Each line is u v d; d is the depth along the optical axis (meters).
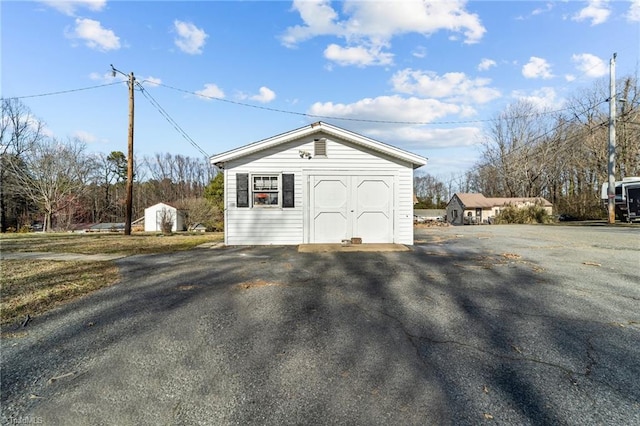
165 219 23.81
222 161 9.66
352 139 9.69
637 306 3.89
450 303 4.07
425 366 2.57
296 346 2.92
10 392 2.23
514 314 3.68
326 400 2.13
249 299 4.25
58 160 31.00
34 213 34.16
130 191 14.34
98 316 3.63
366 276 5.50
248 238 9.73
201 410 2.04
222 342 3.00
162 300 4.20
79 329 3.28
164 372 2.49
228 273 5.75
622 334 3.12
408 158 9.77
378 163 9.88
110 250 8.72
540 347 2.88
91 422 1.94
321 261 6.89
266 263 6.67
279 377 2.42
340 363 2.62
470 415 1.98
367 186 9.87
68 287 4.79
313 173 9.80
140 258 7.34
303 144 9.81
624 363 2.59
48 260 7.06
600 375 2.42
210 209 34.12
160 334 3.17
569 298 4.21
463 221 41.88
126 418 1.97
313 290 4.66
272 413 2.01
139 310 3.82
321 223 9.79
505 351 2.81
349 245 9.27
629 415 1.98
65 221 30.97
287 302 4.12
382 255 7.65
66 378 2.41
